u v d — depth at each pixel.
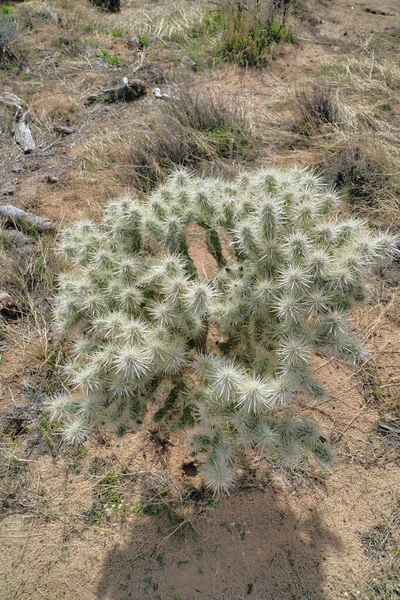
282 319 2.09
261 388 1.87
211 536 2.51
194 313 1.99
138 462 2.80
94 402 2.09
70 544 2.52
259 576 2.38
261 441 1.98
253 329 2.23
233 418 2.02
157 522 2.57
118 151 4.90
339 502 2.66
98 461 2.81
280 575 2.39
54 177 4.63
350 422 2.97
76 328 2.34
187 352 2.21
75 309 2.18
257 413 2.02
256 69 6.45
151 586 2.35
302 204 2.11
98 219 4.17
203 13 7.79
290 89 5.79
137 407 2.18
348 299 2.11
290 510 2.62
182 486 2.70
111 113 5.65
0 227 4.01
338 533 2.55
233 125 5.09
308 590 2.35
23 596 2.36
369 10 8.48
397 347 3.32
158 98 5.80
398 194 4.29
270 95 5.88
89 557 2.47
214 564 2.42
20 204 4.32
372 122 5.19
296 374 1.97
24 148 5.03
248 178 2.62
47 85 6.12
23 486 2.72
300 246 1.96
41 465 2.80
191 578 2.37
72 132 5.34
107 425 2.16
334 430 2.93
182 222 2.35
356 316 3.47
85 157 4.88
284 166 4.59
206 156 4.82
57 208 4.32
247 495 2.67
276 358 2.23
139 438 2.89
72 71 6.44
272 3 7.17
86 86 6.11
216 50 6.72
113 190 4.43
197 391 2.19
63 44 7.05
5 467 2.78
